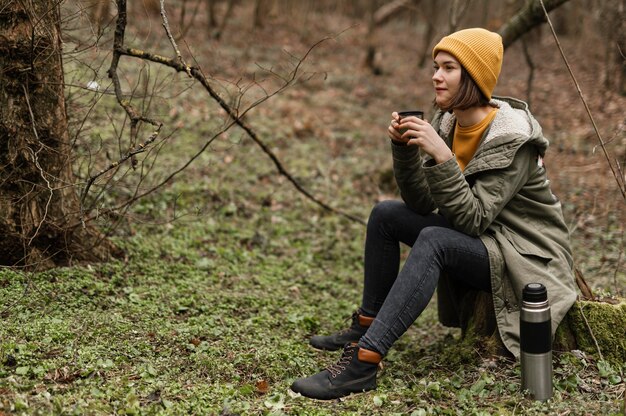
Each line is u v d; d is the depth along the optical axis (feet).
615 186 26.02
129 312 13.06
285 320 14.57
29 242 12.46
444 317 13.10
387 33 69.05
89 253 14.75
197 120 27.50
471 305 12.62
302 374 11.41
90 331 11.70
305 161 27.55
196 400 9.72
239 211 21.99
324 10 73.10
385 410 9.86
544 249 11.24
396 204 12.10
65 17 13.76
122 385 9.99
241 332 13.12
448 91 10.93
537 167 11.19
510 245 11.02
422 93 45.32
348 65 51.34
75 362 10.45
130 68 28.53
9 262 13.48
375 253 12.09
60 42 13.26
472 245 10.85
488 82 10.90
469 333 12.23
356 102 40.63
